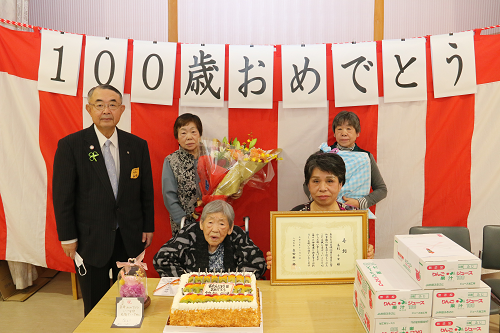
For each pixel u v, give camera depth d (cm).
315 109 282
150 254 293
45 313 272
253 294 134
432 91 272
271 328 131
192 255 188
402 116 277
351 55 272
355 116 259
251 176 251
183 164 262
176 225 261
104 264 216
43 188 278
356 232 163
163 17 331
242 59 275
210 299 129
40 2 331
